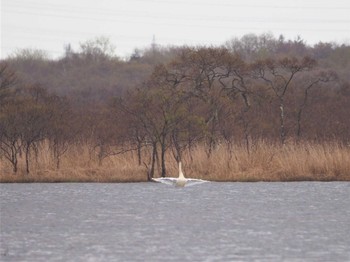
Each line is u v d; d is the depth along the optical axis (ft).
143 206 557.33
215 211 532.73
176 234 449.06
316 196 602.03
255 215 516.32
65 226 476.95
